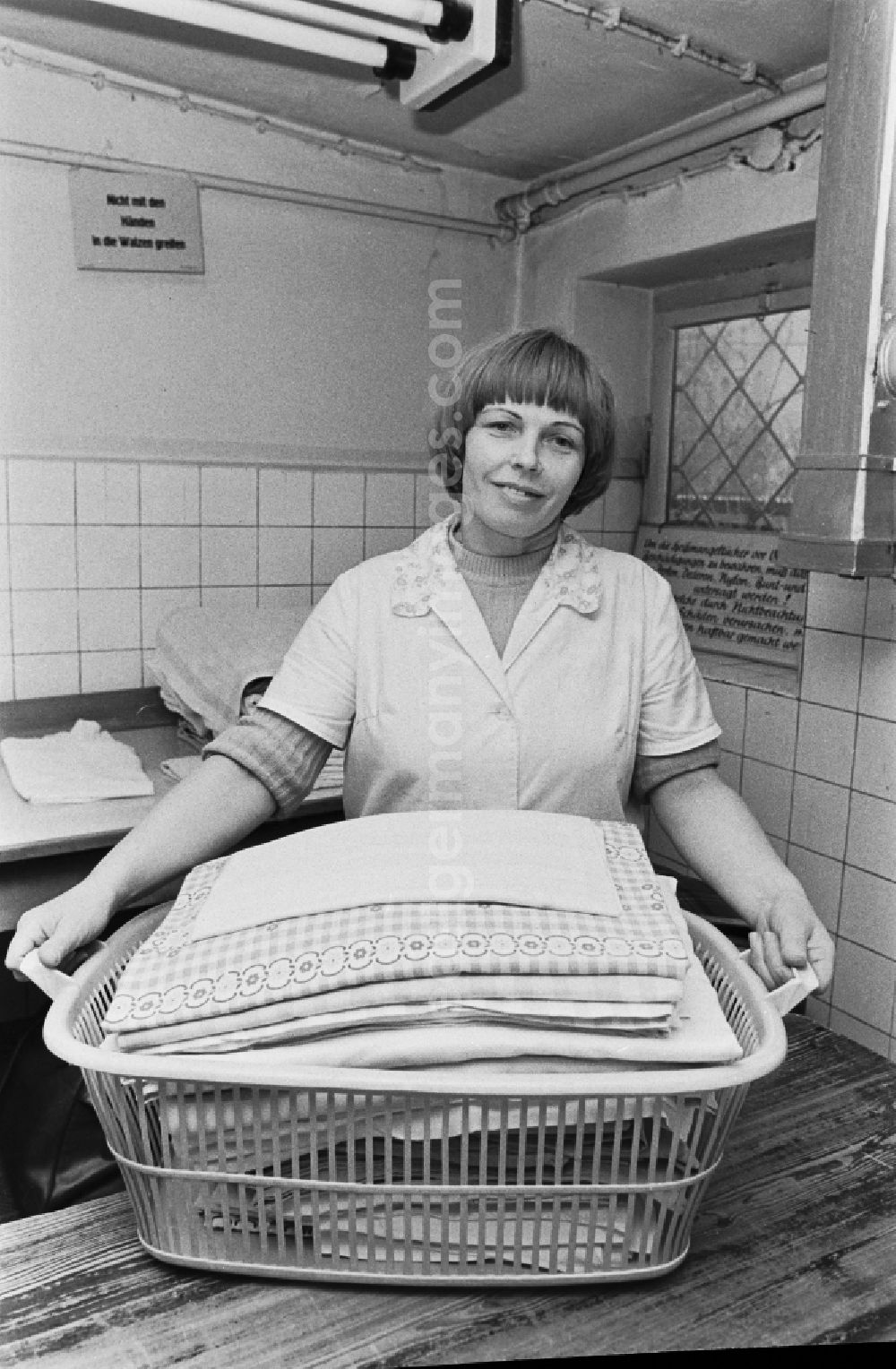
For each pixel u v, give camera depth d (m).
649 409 3.10
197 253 2.52
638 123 2.47
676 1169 0.78
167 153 2.45
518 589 1.32
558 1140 0.72
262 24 1.37
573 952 0.76
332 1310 0.75
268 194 2.59
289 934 0.81
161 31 2.12
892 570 1.73
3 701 2.49
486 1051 0.74
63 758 2.26
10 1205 1.89
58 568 2.50
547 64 2.14
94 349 2.45
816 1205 0.86
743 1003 0.89
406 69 1.51
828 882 2.37
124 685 2.62
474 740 1.29
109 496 2.52
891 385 1.62
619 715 1.31
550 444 1.18
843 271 1.66
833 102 1.66
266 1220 0.76
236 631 2.43
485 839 0.93
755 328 2.75
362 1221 0.77
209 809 1.16
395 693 1.29
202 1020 0.75
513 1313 0.75
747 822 1.22
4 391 2.37
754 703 2.52
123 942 0.94
